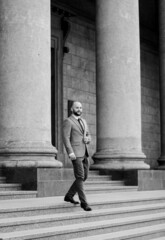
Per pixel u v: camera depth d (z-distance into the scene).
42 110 12.52
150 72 29.28
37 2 12.72
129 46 16.05
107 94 15.88
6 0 12.63
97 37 16.47
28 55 12.41
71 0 23.20
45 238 7.97
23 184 11.77
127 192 14.50
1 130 12.46
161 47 21.38
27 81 12.34
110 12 16.11
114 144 15.73
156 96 29.66
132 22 16.25
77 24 23.89
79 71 23.78
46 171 11.88
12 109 12.33
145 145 28.23
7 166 12.09
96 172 15.77
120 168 15.54
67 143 9.52
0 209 8.42
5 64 12.45
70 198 9.90
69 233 8.51
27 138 12.29
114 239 8.99
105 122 15.88
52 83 22.31
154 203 12.55
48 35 12.95
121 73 15.86
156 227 10.63
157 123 29.53
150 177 15.98
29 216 8.82
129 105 15.84
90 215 9.61
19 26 12.48
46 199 10.88
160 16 21.44
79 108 9.88
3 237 7.32
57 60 22.55
